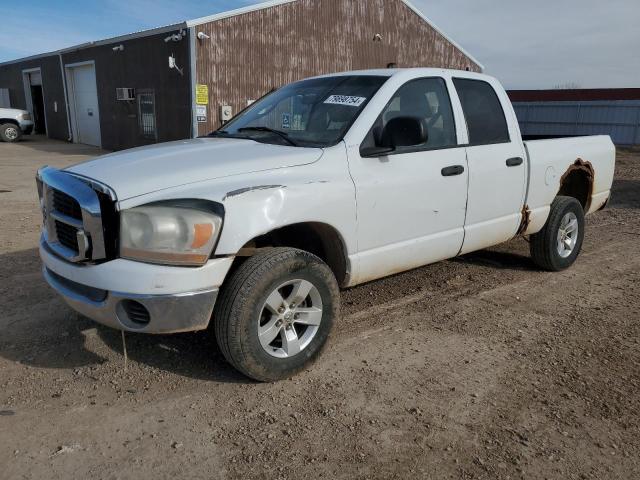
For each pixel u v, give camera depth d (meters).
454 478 2.68
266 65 18.70
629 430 3.09
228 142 4.02
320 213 3.54
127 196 3.04
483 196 4.76
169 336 4.10
